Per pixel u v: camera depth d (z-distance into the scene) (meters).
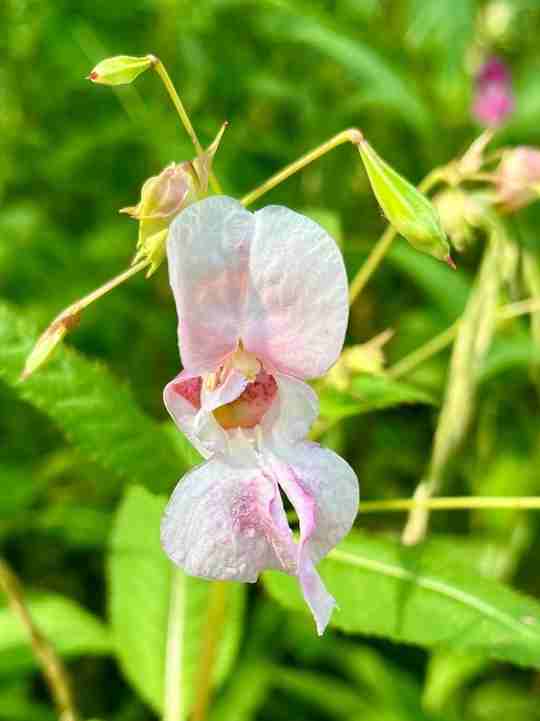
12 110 0.37
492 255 0.21
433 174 0.20
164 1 0.36
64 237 0.34
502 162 0.19
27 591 0.25
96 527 0.28
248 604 0.29
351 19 0.40
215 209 0.14
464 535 0.31
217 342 0.15
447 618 0.18
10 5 0.36
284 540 0.14
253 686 0.25
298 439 0.15
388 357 0.32
